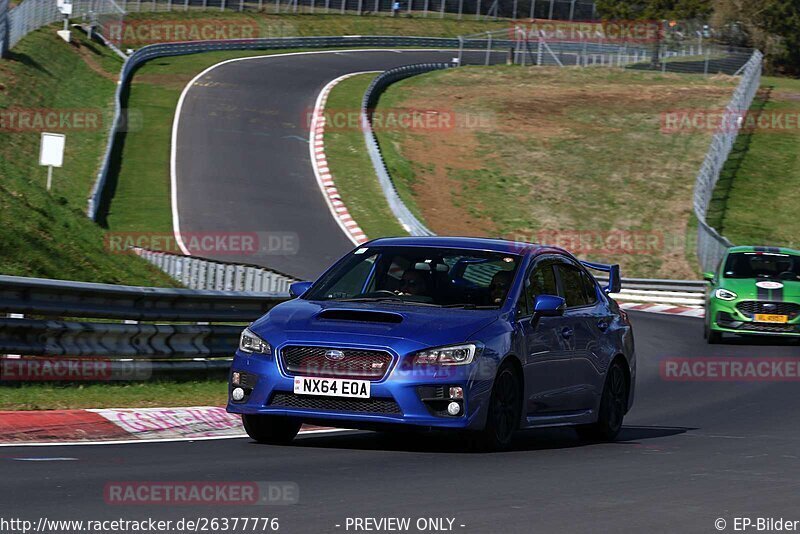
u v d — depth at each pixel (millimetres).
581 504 16047
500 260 23156
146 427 23797
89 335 28688
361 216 90188
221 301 32750
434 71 163000
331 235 83812
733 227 99562
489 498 16266
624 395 26141
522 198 104625
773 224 101375
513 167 113000
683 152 120500
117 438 22656
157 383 30297
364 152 110188
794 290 51344
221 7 187500
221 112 121250
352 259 23609
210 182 95188
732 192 108875
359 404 20422
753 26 177625
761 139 126375
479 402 20641
